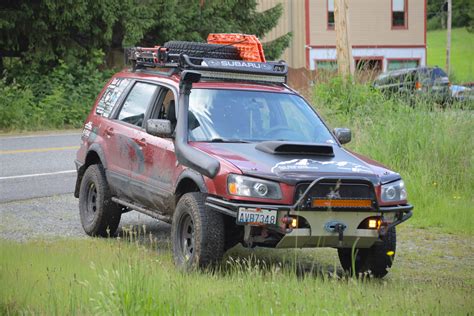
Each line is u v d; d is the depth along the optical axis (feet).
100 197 87.61
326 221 65.92
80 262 67.67
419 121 122.72
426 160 118.11
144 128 81.76
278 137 76.48
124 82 90.27
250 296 52.75
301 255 83.15
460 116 123.95
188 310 51.11
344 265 76.28
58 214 104.06
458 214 103.19
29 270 62.90
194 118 75.46
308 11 404.36
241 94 78.89
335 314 50.34
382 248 71.61
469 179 116.47
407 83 137.08
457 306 56.90
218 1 282.77
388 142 120.88
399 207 68.69
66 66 250.37
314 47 405.59
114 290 50.24
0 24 237.86
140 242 86.79
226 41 97.35
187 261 68.03
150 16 262.88
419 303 56.29
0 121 224.53
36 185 124.88
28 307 51.44
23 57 255.29
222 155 69.15
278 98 80.23
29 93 236.84
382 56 416.87
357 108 146.72
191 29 282.36
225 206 65.82
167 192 74.74
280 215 65.31
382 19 415.85
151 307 49.60
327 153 71.82
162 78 82.99
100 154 88.28
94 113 93.97
